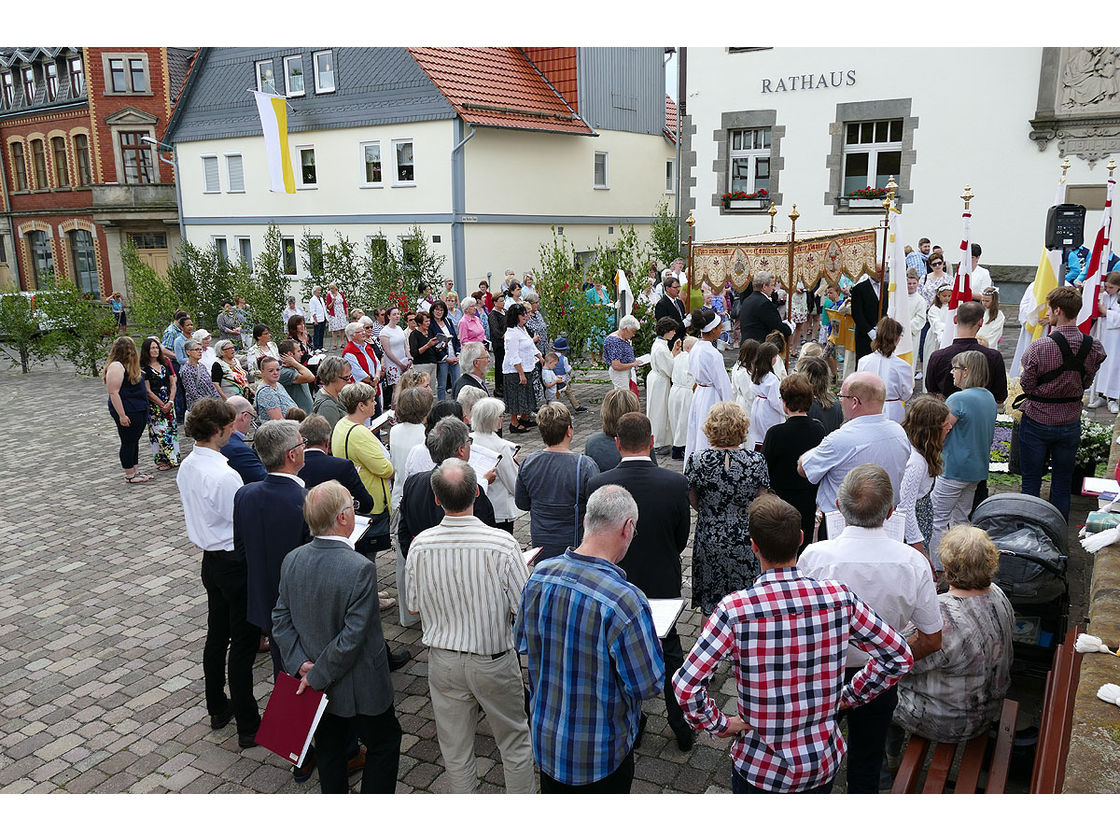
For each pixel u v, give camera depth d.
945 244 17.83
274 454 4.30
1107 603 3.89
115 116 34.62
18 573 7.33
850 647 3.48
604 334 14.41
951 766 3.95
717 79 19.77
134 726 4.95
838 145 18.66
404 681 5.30
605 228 27.34
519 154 23.97
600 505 3.16
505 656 3.80
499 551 3.71
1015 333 15.55
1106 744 2.88
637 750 4.52
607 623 3.04
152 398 10.50
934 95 17.47
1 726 4.97
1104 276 10.62
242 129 27.03
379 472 5.52
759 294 10.17
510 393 11.71
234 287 22.16
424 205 23.16
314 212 25.81
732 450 4.79
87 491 9.79
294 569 3.75
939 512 5.97
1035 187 16.84
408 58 22.56
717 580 4.83
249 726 4.68
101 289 36.50
